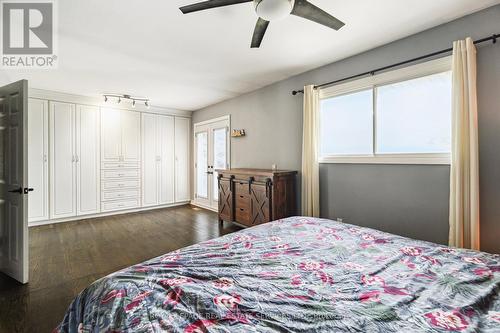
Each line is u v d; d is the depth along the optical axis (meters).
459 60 1.99
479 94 1.98
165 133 5.64
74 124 4.44
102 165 4.77
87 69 3.16
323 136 3.22
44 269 2.53
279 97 3.73
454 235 2.03
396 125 2.53
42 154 4.12
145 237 3.56
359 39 2.44
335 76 2.99
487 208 1.96
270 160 3.92
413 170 2.38
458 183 1.99
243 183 3.67
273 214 3.18
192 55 2.78
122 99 4.79
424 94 2.34
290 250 1.42
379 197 2.64
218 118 5.08
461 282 1.05
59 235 3.63
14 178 2.31
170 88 4.06
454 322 0.80
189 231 3.85
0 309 1.85
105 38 2.35
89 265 2.63
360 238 1.62
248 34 2.32
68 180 4.39
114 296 0.94
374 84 2.64
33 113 4.02
